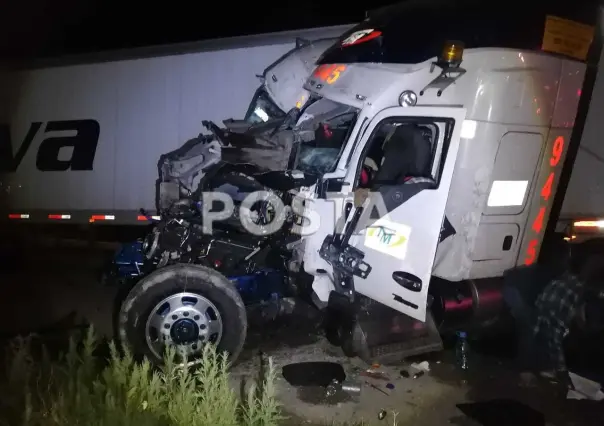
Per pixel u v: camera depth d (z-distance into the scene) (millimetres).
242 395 4574
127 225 9273
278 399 4617
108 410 3238
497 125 4699
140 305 4676
